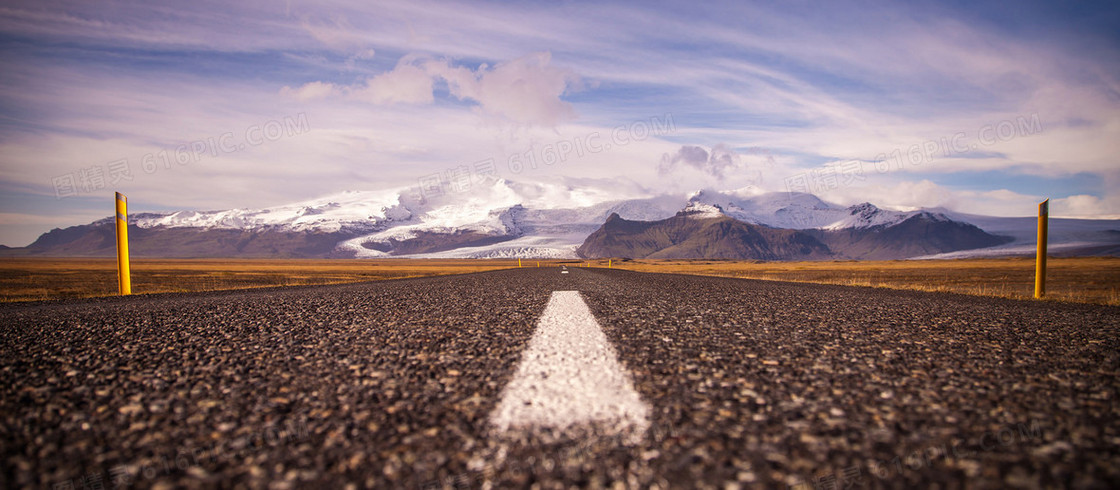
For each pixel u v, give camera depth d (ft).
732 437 6.70
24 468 5.93
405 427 7.20
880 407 8.05
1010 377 10.19
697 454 6.15
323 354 12.80
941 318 21.43
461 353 12.69
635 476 5.56
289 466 5.96
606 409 7.88
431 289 44.88
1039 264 43.91
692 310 23.93
